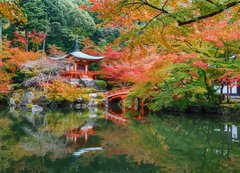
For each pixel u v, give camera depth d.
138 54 6.91
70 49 44.56
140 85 19.06
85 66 36.88
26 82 26.86
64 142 9.45
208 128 13.53
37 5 41.75
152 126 14.09
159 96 18.16
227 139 10.77
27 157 7.36
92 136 10.75
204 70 16.12
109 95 30.38
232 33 13.95
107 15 5.86
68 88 27.08
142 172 6.34
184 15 5.42
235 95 26.80
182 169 6.69
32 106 23.45
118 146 9.00
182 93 17.67
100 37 47.06
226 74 14.57
